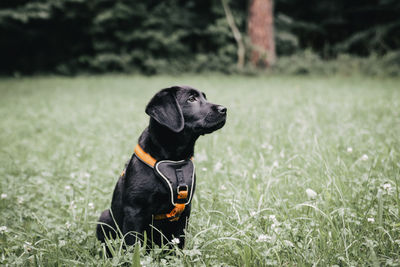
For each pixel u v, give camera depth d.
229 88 14.14
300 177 3.85
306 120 6.61
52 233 3.07
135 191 2.64
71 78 21.91
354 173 3.87
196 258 2.63
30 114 9.77
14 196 4.03
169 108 2.76
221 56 22.56
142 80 19.31
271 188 3.57
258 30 20.80
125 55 24.09
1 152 6.16
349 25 26.31
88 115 9.38
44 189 4.32
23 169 5.07
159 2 25.80
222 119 2.85
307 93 11.30
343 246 2.56
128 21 24.61
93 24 24.31
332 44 26.91
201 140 5.95
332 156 4.36
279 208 3.20
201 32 24.59
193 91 2.97
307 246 2.54
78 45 25.02
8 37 24.28
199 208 3.40
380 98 9.19
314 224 2.79
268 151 4.94
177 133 2.77
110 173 4.68
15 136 7.34
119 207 2.85
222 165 4.40
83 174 4.58
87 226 3.31
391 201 3.08
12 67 24.91
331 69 18.75
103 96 13.10
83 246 2.83
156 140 2.72
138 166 2.69
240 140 5.69
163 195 2.66
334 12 26.56
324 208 3.01
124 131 7.20
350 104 8.43
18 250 2.86
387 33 22.55
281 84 15.12
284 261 2.61
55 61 25.30
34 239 2.95
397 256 2.46
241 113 8.26
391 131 5.43
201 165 4.63
